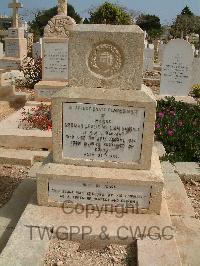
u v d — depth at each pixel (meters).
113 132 3.18
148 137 3.15
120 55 3.00
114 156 3.26
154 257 2.71
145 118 3.10
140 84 3.06
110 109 3.11
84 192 3.25
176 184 4.18
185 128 6.07
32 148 5.27
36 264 2.63
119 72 3.04
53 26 7.59
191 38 31.11
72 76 3.09
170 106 7.69
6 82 10.61
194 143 5.39
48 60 7.77
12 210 3.54
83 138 3.23
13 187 4.12
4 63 14.23
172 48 8.88
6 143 5.29
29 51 17.84
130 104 3.06
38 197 3.29
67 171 3.22
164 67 9.06
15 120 6.16
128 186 3.19
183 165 4.72
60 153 3.28
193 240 3.15
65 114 3.16
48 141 5.24
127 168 3.27
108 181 3.18
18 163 4.82
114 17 22.52
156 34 33.03
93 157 3.29
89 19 24.17
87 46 2.99
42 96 7.76
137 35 2.92
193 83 11.63
